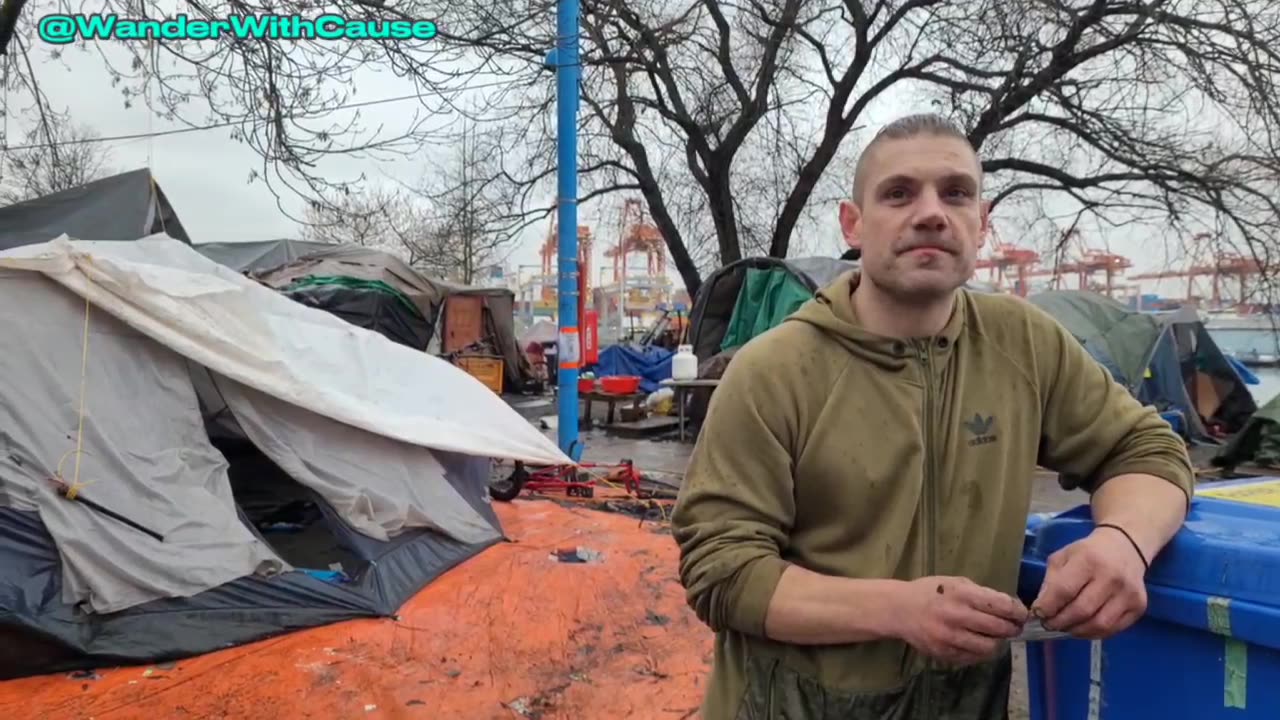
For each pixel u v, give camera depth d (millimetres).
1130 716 1433
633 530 6699
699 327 14117
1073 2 13180
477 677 3982
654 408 14812
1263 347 17250
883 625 1247
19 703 3604
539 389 20688
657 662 4172
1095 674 1484
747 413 1450
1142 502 1378
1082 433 1521
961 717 1396
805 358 1472
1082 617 1232
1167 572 1354
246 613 4371
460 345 19234
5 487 3967
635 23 9820
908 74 15906
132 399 4527
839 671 1397
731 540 1397
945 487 1434
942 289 1414
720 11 15594
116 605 4043
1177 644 1371
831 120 16375
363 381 5828
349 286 14062
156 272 4762
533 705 3719
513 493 7656
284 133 5492
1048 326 1570
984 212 1534
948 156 1439
